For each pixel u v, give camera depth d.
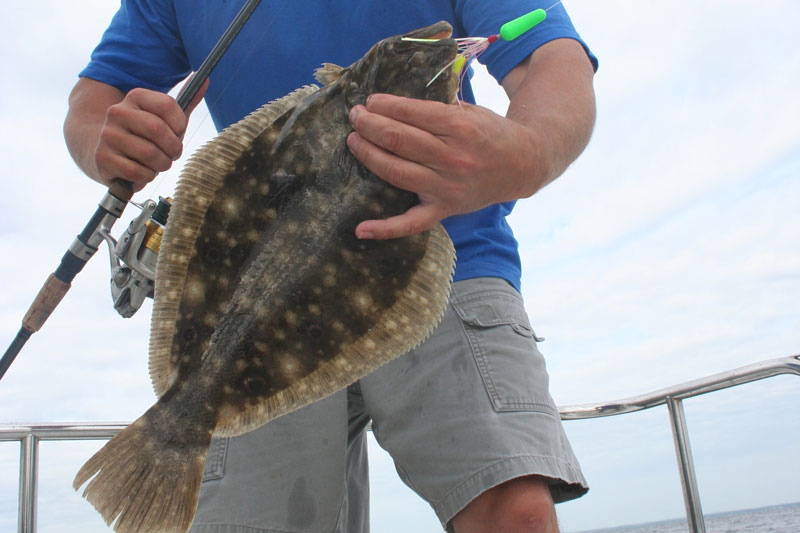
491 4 1.03
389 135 0.71
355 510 1.22
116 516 0.77
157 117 0.90
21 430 1.38
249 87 1.15
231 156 0.85
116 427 1.46
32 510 1.36
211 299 0.85
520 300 1.08
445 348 1.01
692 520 1.50
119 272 1.04
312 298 0.86
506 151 0.74
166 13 1.26
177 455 0.82
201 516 1.06
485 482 0.92
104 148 0.92
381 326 0.88
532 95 0.92
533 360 1.01
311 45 1.11
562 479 0.93
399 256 0.86
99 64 1.24
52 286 1.08
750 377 1.39
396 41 0.82
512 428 0.95
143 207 1.04
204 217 0.85
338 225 0.84
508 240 1.11
